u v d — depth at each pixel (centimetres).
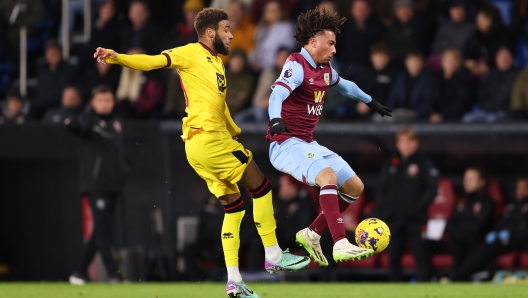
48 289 2962
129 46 4678
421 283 3391
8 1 5134
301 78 2108
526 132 3816
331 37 2134
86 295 2645
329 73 2202
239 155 2175
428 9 4556
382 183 3800
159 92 4459
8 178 4288
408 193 3734
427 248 3734
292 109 2156
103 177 3556
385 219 3759
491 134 3888
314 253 2261
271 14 4441
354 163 4228
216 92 2166
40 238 4266
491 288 2894
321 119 4119
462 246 3834
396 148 4022
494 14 4291
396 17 4453
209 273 4053
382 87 4138
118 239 3650
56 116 4412
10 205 4288
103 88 3559
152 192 4106
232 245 2206
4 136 4131
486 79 4084
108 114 3588
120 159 3597
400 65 4269
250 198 3969
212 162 2169
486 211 3838
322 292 2766
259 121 4162
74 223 4194
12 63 5159
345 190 2194
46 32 5309
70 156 4134
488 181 4025
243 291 2189
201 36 2200
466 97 4078
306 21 2142
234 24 4597
